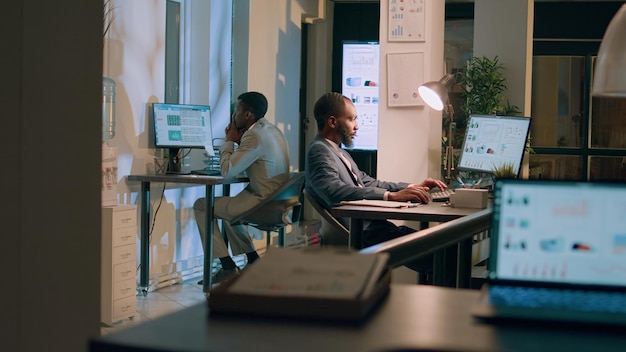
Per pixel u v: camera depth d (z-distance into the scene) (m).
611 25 2.06
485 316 1.17
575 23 9.37
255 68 7.36
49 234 2.11
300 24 8.33
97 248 2.25
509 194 1.43
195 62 6.65
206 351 1.01
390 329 1.13
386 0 5.58
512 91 8.56
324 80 9.09
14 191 2.01
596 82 2.08
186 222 6.48
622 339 1.09
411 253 1.90
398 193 4.44
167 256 6.25
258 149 5.84
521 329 1.14
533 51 9.48
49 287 2.11
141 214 5.71
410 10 5.54
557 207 1.40
